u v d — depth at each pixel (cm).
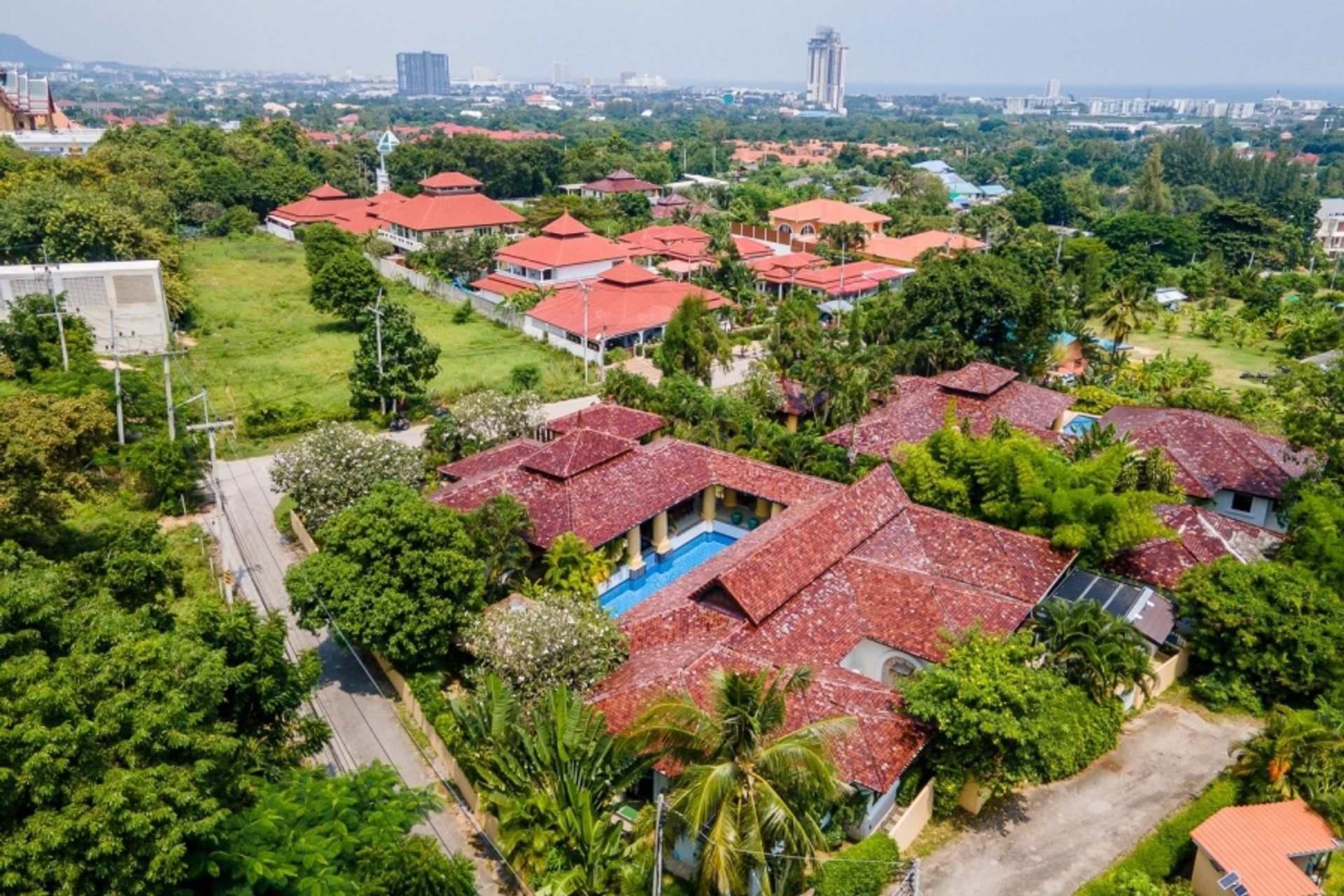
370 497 3931
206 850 2223
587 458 5034
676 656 3488
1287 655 3812
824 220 14238
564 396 7675
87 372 6450
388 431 6912
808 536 4188
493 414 6056
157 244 9556
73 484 4372
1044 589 4100
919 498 4947
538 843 2775
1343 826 2997
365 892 2362
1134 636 3709
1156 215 14688
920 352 7500
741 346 9556
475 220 13075
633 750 2822
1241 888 2781
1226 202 14700
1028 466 4603
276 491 5109
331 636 4288
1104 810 3369
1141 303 9175
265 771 2828
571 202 14425
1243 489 5416
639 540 5156
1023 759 3209
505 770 2936
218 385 7644
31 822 1970
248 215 14562
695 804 2538
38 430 4259
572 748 2894
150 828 2012
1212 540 4547
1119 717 3719
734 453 5919
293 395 7488
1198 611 4019
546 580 4450
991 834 3247
